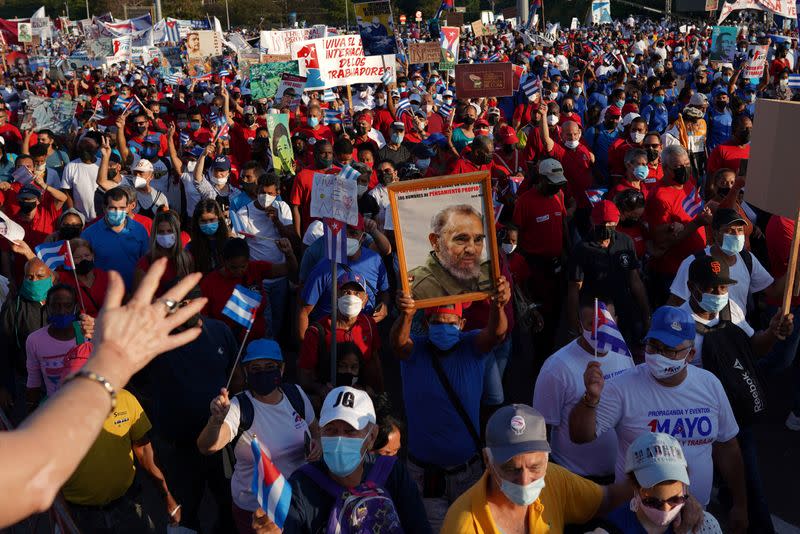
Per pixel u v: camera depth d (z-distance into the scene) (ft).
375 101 63.10
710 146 48.29
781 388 26.66
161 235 23.66
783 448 22.72
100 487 16.12
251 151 43.60
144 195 33.91
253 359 14.97
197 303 4.95
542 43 129.08
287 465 15.30
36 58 123.75
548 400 15.38
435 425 16.43
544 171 26.58
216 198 33.81
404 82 72.28
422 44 65.57
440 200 15.35
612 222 23.38
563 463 15.42
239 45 123.13
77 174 33.86
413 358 16.61
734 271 21.11
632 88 58.59
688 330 13.51
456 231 15.42
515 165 35.68
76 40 213.25
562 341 31.37
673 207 26.58
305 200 30.94
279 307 26.17
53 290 19.22
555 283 27.17
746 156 33.68
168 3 298.76
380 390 20.56
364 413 11.87
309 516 11.60
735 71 68.54
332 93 63.87
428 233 15.43
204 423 17.87
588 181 34.40
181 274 23.86
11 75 116.57
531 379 27.73
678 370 13.65
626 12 268.00
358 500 11.57
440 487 16.58
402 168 32.14
